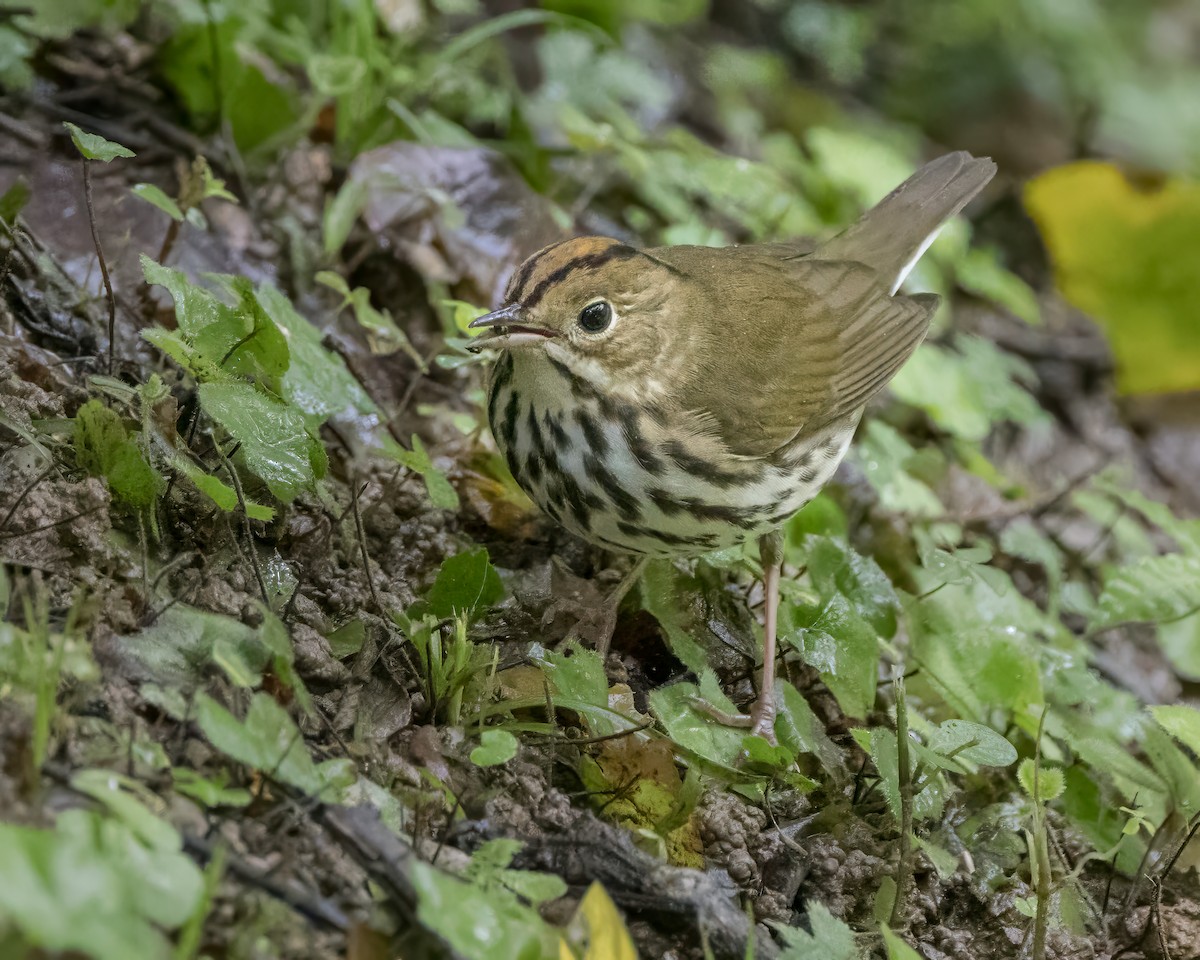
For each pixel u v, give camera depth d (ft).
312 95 44.32
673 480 31.89
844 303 36.27
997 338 55.42
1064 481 51.42
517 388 31.76
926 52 67.10
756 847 29.99
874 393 36.27
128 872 19.66
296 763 23.38
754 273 34.81
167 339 28.27
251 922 21.93
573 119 44.29
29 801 21.38
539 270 30.58
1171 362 55.21
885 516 42.37
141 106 41.68
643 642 35.12
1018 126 66.28
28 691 22.82
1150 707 32.35
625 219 47.88
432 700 29.09
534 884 24.17
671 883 26.94
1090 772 36.14
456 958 23.09
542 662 29.60
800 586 36.70
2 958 18.93
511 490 36.99
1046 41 68.49
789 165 53.88
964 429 44.78
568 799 28.99
